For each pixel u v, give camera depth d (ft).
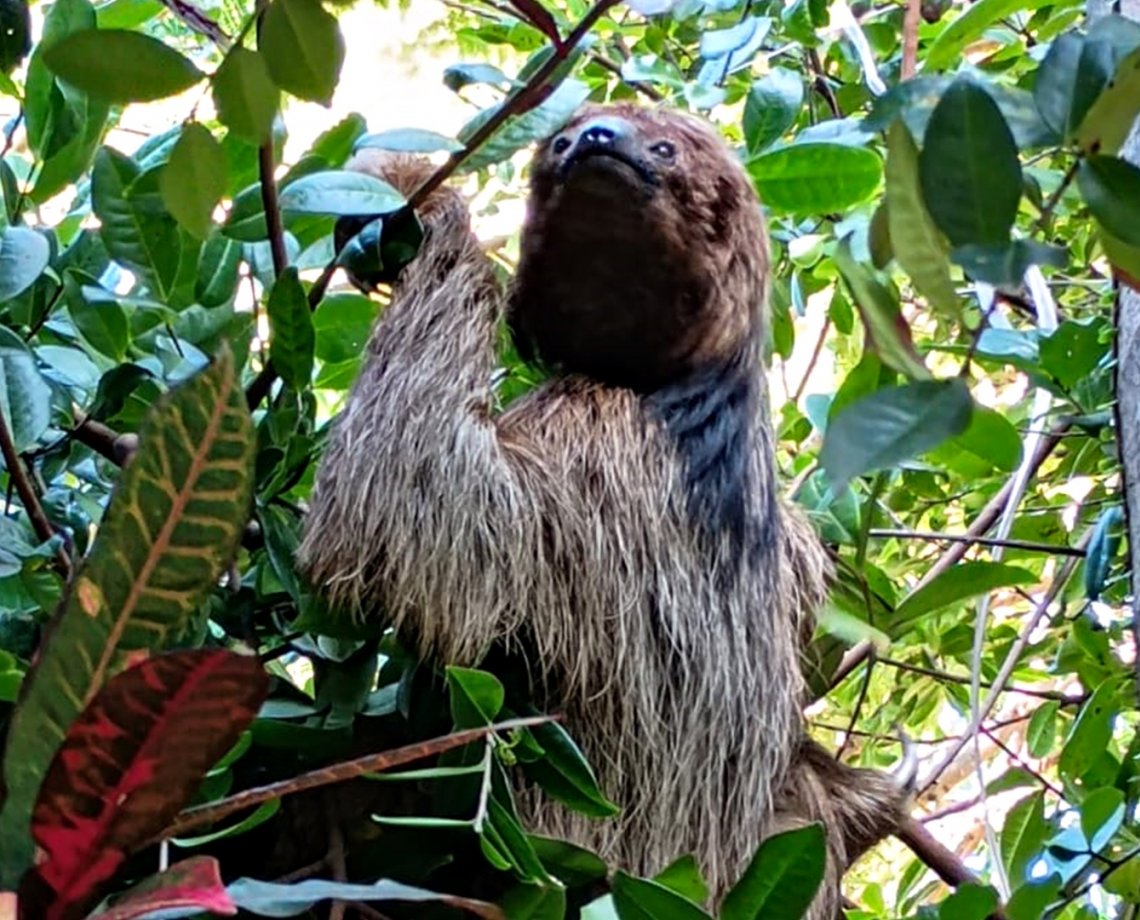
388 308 14.56
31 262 11.07
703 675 14.67
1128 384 11.06
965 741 16.07
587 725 14.06
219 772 10.09
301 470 12.38
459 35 20.33
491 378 14.56
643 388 15.61
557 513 14.15
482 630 13.32
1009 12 12.82
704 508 15.03
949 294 6.63
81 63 7.82
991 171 6.32
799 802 15.85
